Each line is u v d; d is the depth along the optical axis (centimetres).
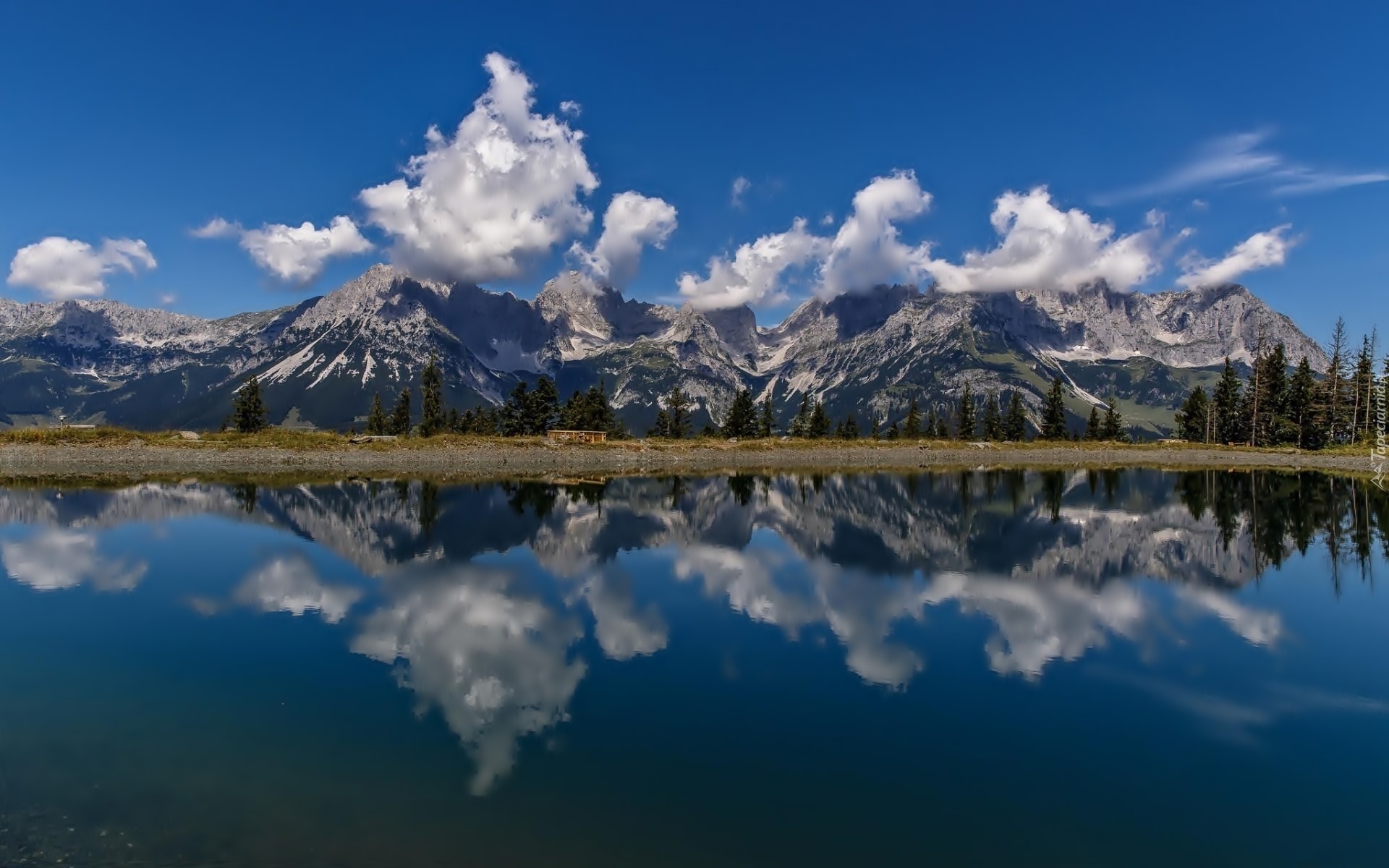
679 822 1243
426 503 5403
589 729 1603
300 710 1675
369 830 1200
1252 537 4306
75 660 1989
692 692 1833
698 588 2928
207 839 1170
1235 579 3191
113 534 3941
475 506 5234
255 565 3222
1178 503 6009
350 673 1927
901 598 2798
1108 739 1617
